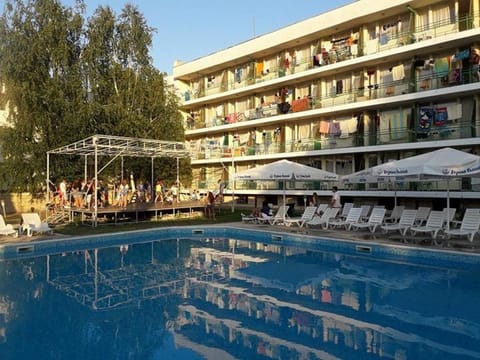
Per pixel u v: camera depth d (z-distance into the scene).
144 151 22.56
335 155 29.27
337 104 28.98
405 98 24.05
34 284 9.83
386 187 25.05
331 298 8.55
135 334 6.55
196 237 17.84
